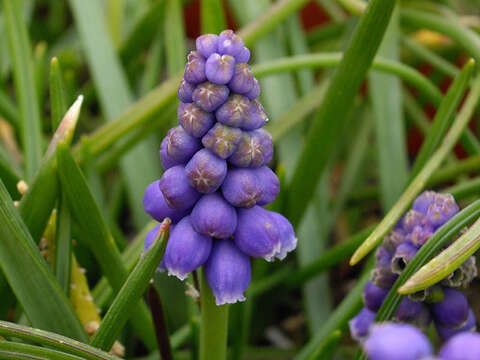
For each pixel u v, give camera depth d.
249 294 0.17
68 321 0.12
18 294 0.12
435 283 0.11
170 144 0.09
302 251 0.19
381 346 0.05
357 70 0.15
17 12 0.17
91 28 0.22
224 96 0.09
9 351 0.10
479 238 0.11
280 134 0.20
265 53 0.23
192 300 0.16
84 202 0.12
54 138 0.13
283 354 0.18
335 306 0.22
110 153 0.20
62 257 0.13
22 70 0.17
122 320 0.11
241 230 0.10
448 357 0.05
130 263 0.15
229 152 0.09
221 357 0.11
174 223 0.10
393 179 0.20
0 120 0.22
